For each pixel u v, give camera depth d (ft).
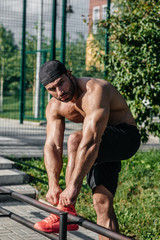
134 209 17.06
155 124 23.72
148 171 22.66
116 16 23.27
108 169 10.04
